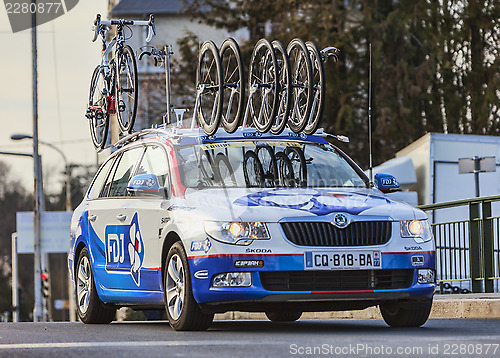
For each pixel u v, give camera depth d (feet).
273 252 80.89
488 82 301.84
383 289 82.74
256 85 95.66
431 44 297.74
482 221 126.93
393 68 293.43
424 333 80.48
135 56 116.47
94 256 102.01
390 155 292.40
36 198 368.48
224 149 93.97
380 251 82.69
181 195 88.38
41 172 365.61
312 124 94.48
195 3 323.98
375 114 292.20
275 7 310.45
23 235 496.23
